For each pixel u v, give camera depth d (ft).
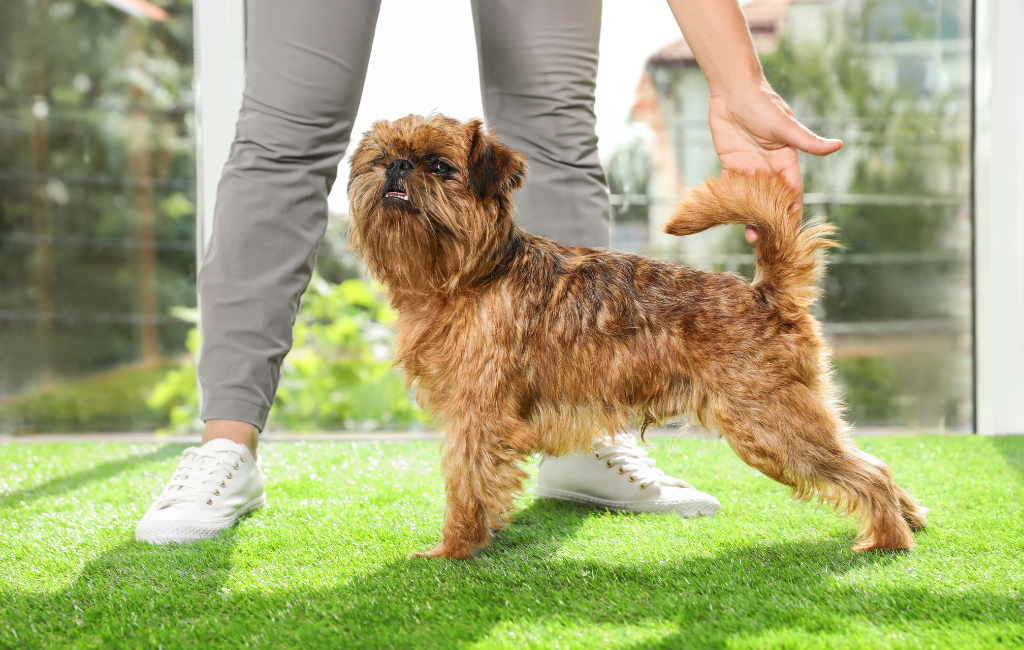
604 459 7.93
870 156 13.47
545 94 8.46
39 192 16.63
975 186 12.61
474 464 6.37
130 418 15.99
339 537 6.97
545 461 8.39
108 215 16.75
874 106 13.42
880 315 13.55
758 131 7.30
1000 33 12.14
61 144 16.76
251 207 7.55
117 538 7.04
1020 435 11.85
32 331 16.46
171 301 16.89
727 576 5.73
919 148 13.32
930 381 13.37
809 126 13.53
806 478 6.53
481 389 6.43
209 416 7.66
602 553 6.42
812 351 6.60
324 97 7.49
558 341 6.57
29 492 8.89
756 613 4.95
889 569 5.81
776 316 6.50
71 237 16.67
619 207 14.03
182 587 5.71
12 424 15.49
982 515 7.32
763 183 6.67
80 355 16.62
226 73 12.09
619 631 4.71
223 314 7.59
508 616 5.04
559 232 8.63
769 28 13.53
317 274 15.10
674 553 6.38
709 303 6.57
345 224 8.50
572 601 5.28
